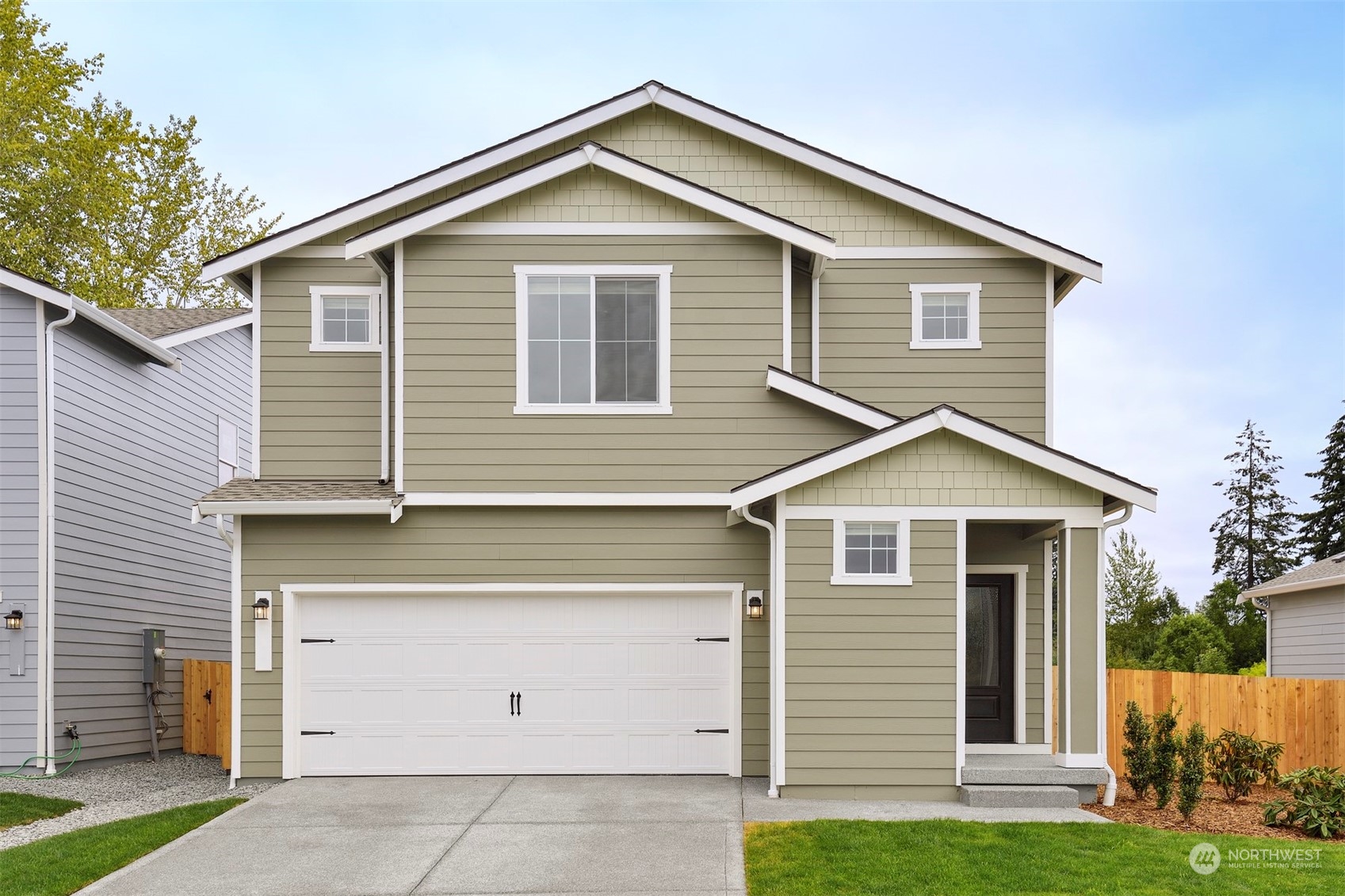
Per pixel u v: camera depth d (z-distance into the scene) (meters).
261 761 11.40
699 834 8.85
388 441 12.30
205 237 30.23
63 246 24.03
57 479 12.66
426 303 11.59
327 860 8.29
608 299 11.69
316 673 11.56
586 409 11.56
